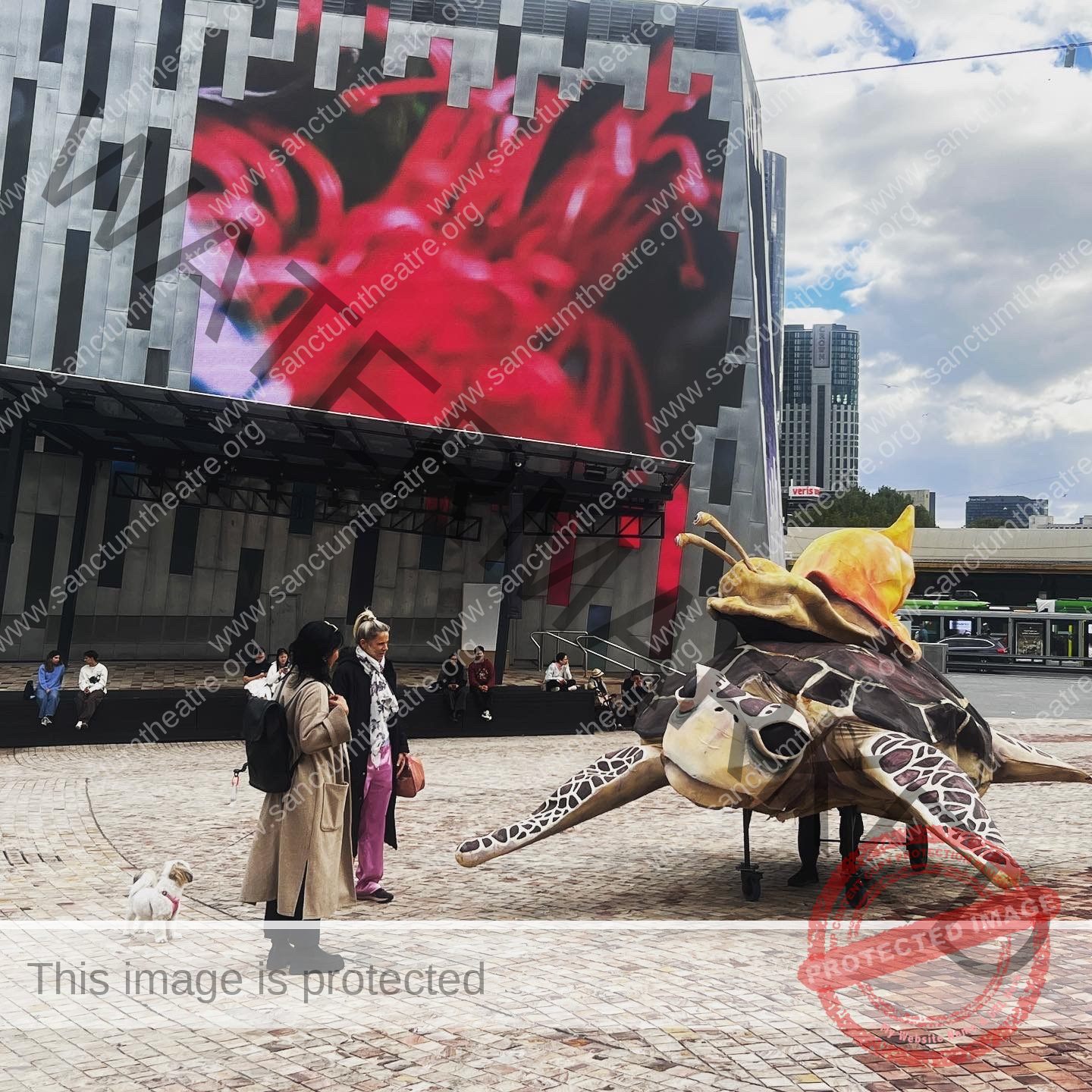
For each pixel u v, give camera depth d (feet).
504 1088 11.15
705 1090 11.11
